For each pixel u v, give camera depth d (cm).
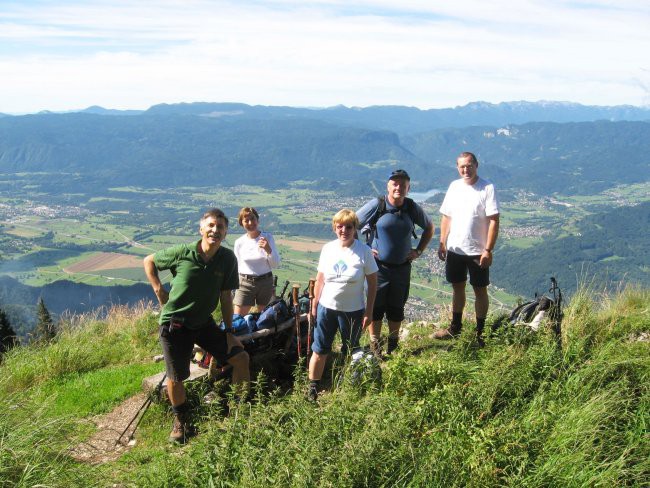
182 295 503
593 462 377
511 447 382
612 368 484
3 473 366
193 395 550
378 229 621
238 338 598
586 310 674
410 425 414
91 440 529
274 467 356
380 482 340
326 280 542
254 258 728
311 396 536
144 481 393
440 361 513
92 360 777
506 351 509
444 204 685
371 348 602
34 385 696
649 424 424
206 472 371
